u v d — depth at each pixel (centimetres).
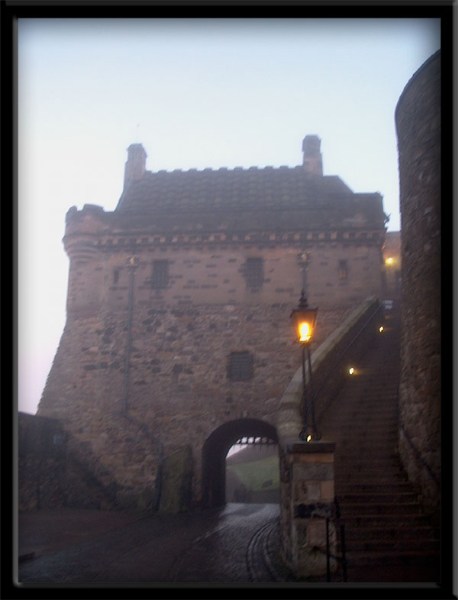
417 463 927
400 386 1069
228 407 2125
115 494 2019
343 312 2214
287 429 1041
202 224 2288
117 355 2216
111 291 2283
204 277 2270
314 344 2186
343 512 870
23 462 1762
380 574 706
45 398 2206
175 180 2630
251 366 2170
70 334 2272
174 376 2175
